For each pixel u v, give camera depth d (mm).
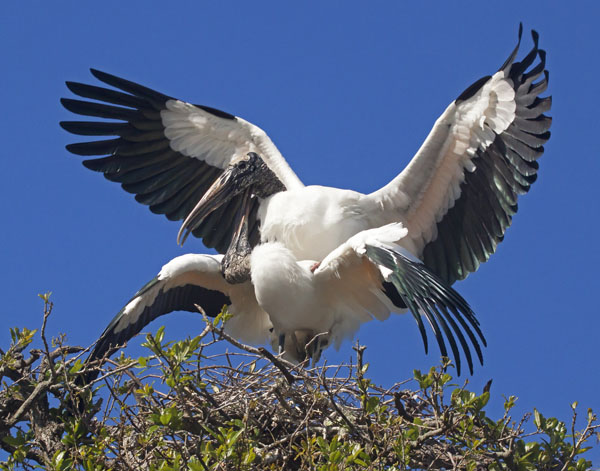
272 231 12148
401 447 9195
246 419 9250
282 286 11586
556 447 10039
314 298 11750
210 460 9172
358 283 11742
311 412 9672
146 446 9453
